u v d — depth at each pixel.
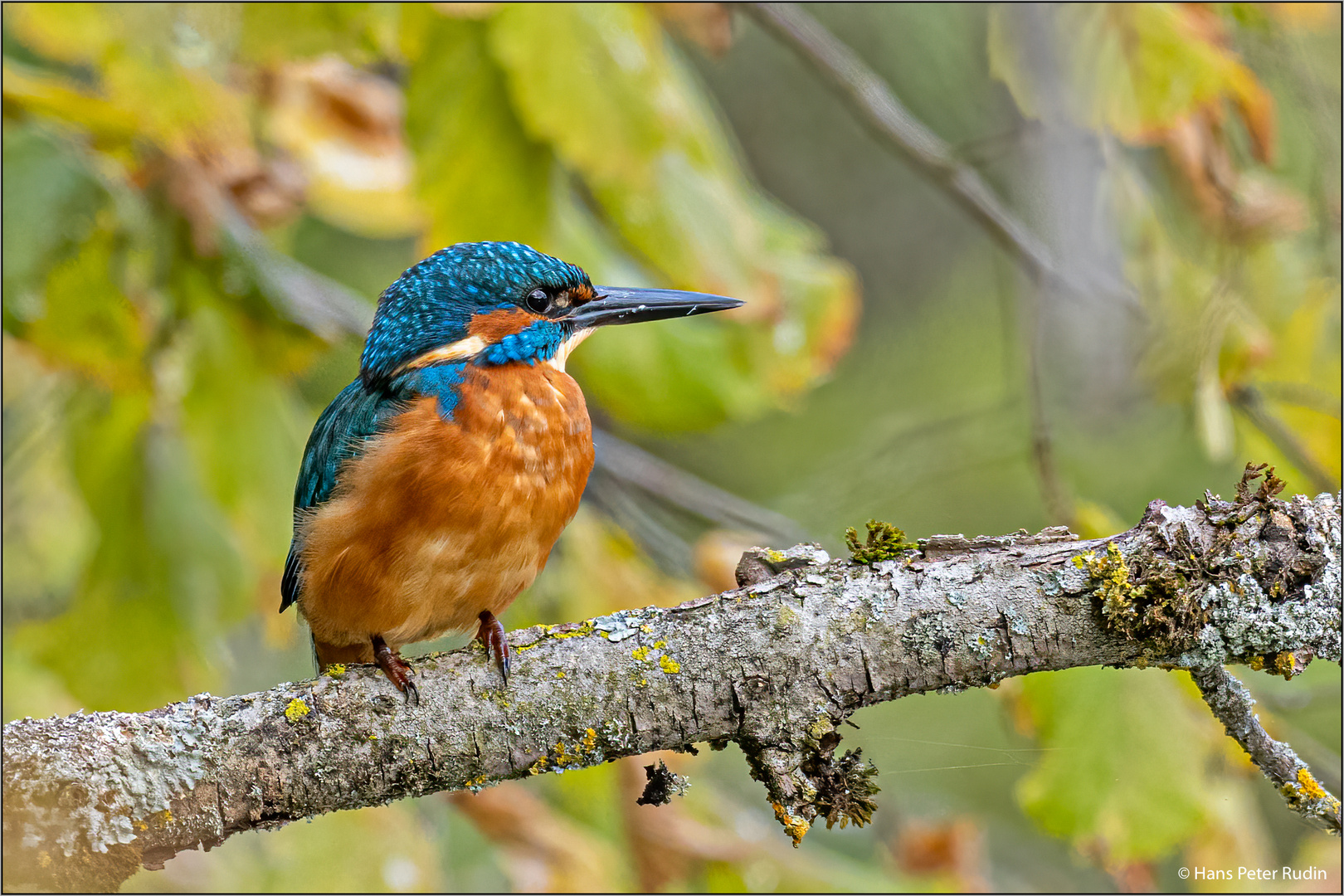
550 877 9.98
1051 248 11.22
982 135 13.55
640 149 7.61
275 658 13.22
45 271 8.20
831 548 12.68
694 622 5.80
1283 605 5.43
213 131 7.84
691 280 7.98
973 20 13.29
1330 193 10.08
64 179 8.35
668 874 10.34
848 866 10.63
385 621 7.09
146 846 5.53
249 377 9.32
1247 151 10.70
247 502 9.30
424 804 11.52
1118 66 8.62
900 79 13.49
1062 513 9.97
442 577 6.96
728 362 10.40
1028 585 5.63
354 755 5.74
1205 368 9.52
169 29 7.74
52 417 10.26
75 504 11.67
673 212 7.98
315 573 7.05
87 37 7.66
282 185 10.05
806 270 11.09
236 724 5.73
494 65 7.80
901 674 5.63
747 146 15.09
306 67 9.85
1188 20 8.87
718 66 14.91
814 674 5.63
